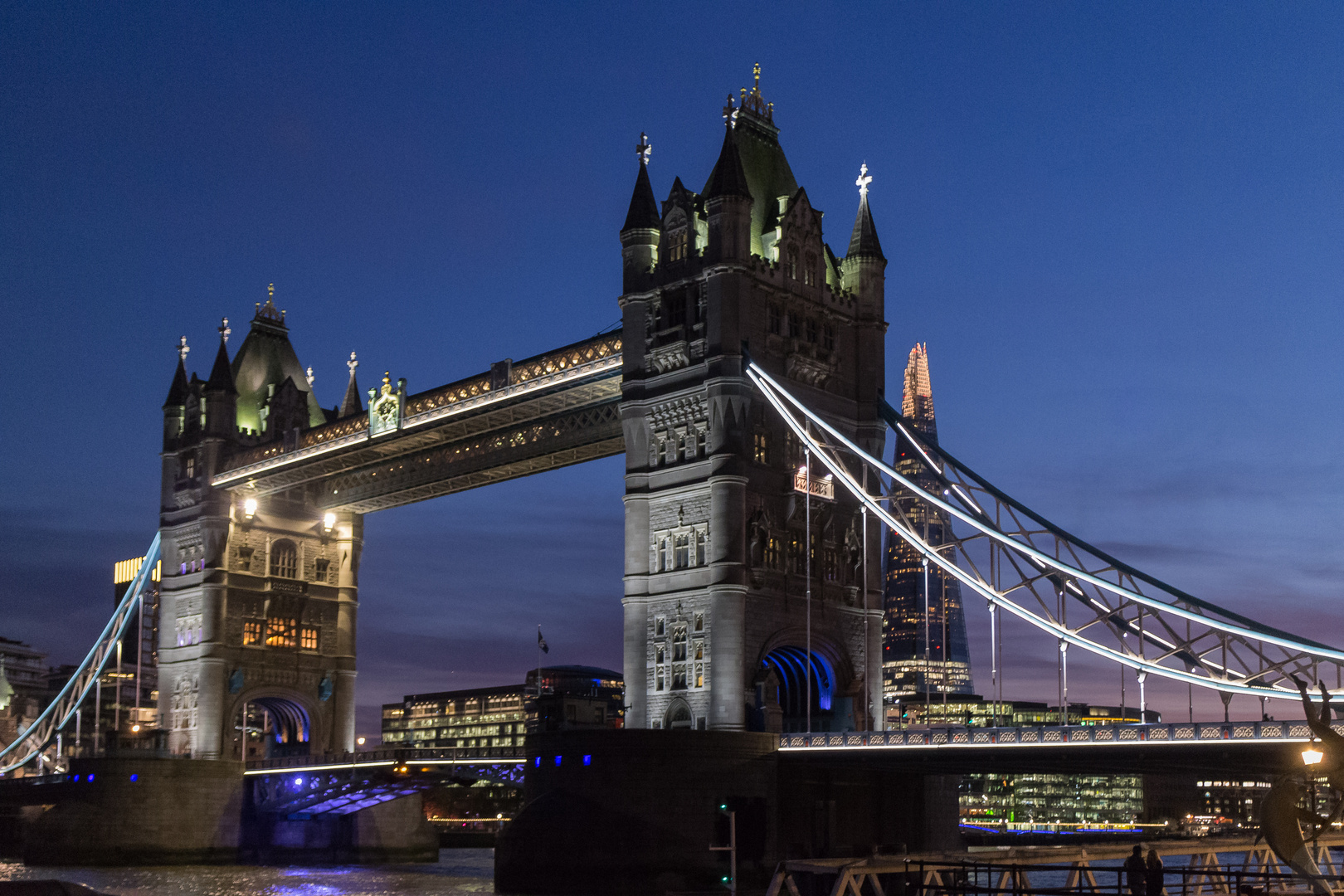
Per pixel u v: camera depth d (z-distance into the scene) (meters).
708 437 95.94
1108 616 83.69
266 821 139.62
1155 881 40.78
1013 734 79.75
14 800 150.38
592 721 126.50
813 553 100.00
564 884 85.88
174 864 132.75
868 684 101.25
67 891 35.97
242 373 150.25
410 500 140.75
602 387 107.62
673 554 97.12
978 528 87.50
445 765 122.25
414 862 147.12
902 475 89.31
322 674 146.88
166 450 148.25
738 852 86.25
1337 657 72.38
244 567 142.88
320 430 130.38
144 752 136.62
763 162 105.31
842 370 103.88
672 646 95.88
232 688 139.50
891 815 94.94
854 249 107.25
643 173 103.75
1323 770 35.81
